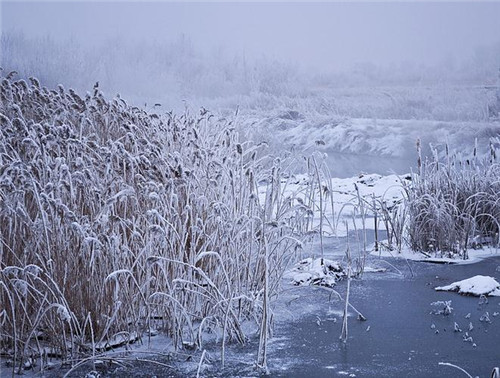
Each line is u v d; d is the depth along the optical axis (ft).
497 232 32.78
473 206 32.71
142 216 20.52
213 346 19.10
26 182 18.71
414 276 27.22
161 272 20.02
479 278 24.97
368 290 25.18
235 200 22.93
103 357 17.15
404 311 22.44
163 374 17.04
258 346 18.78
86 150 23.63
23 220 18.57
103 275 18.69
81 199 21.08
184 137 27.02
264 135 56.90
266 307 17.62
